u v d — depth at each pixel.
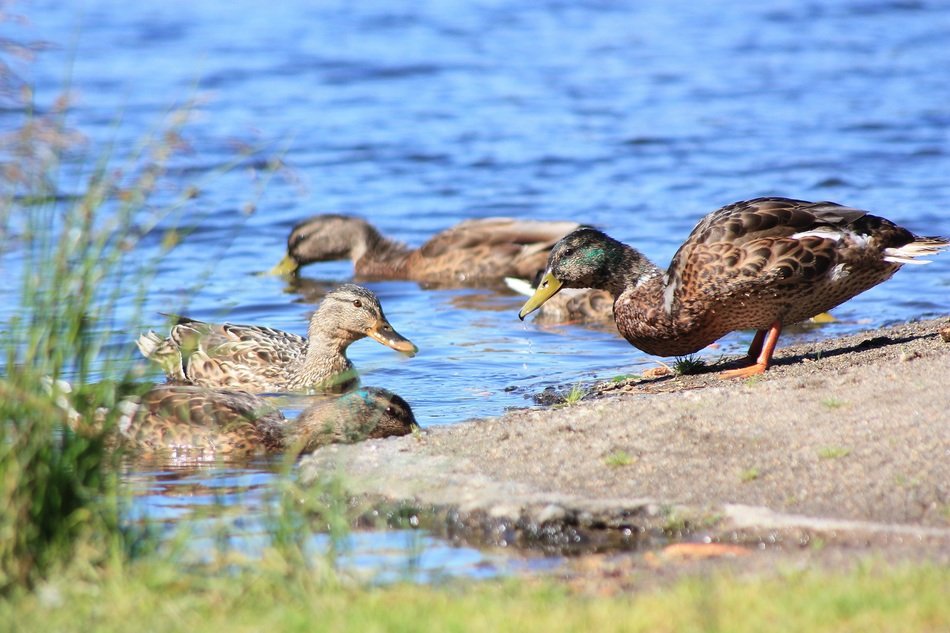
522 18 47.38
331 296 16.64
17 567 8.33
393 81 37.38
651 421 11.32
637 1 51.09
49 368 8.88
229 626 7.58
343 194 26.88
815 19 47.28
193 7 48.19
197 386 14.28
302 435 13.14
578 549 9.42
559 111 33.94
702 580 8.02
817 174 27.16
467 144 30.62
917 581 7.48
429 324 19.31
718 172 27.66
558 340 18.06
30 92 9.41
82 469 8.92
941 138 30.17
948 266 21.09
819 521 9.16
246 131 30.84
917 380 11.46
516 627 7.26
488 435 11.49
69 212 9.05
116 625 7.66
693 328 14.46
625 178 27.50
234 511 9.91
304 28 44.81
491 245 22.75
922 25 45.91
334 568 8.67
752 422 11.05
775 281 13.78
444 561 9.18
